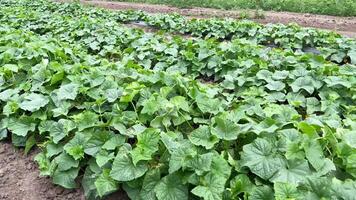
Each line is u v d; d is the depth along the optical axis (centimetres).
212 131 103
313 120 112
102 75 144
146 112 118
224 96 162
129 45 235
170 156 98
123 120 118
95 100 136
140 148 98
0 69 160
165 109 119
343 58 218
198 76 201
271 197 86
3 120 134
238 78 168
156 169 97
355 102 149
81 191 108
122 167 97
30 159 124
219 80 193
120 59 223
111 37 242
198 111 126
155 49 214
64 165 107
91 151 108
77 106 134
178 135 113
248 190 90
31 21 308
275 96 154
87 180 105
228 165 93
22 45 197
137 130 110
